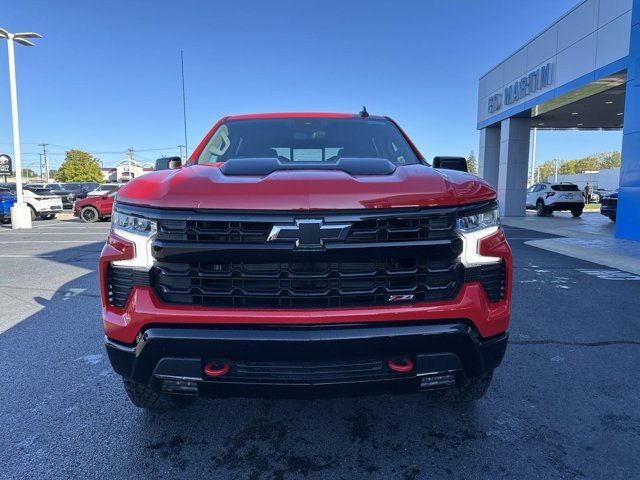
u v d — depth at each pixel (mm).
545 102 17031
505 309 2271
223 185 2111
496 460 2434
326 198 2035
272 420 2859
